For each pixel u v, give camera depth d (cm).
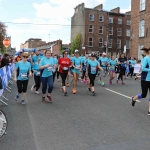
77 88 1205
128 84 1422
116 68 1473
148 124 573
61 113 678
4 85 960
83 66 1455
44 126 554
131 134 499
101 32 5131
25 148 423
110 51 5222
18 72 781
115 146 431
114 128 540
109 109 732
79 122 588
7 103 820
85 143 446
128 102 845
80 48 5050
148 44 2620
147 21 2642
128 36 5372
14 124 568
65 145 436
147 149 418
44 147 427
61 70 982
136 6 2855
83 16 5047
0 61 1231
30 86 1277
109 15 5194
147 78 671
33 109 728
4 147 428
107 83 1467
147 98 921
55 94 1010
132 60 1967
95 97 945
